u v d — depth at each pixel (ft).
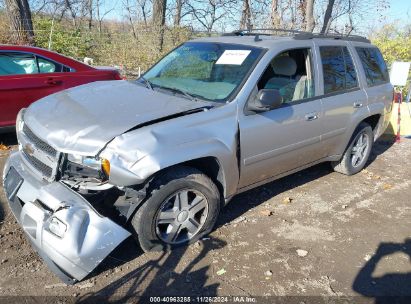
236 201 14.75
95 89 12.76
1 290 9.41
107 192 9.78
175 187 10.44
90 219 9.20
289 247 12.13
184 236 11.57
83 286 9.79
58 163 9.73
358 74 16.58
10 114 17.93
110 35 43.32
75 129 9.89
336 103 15.05
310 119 13.93
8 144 18.79
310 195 15.92
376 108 17.35
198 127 10.71
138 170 9.30
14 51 18.28
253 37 14.42
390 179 18.43
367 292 10.48
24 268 10.22
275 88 13.12
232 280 10.44
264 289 10.23
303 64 14.28
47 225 9.06
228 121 11.37
